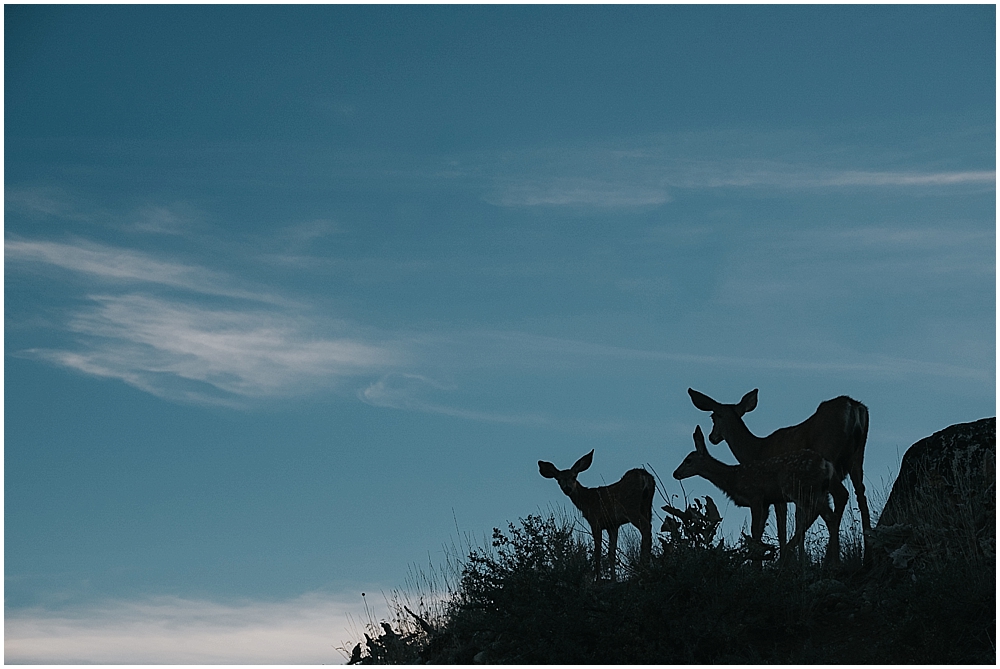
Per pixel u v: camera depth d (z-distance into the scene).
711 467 21.89
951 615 17.48
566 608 19.36
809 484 20.88
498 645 19.62
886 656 17.36
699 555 19.50
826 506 20.88
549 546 20.52
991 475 20.48
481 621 20.02
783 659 18.00
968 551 18.58
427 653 21.73
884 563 20.17
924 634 17.45
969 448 21.73
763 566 20.17
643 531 24.95
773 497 21.38
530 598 19.69
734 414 23.83
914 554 19.45
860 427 22.22
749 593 18.97
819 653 17.78
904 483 22.47
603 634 18.97
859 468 22.03
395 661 21.69
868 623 18.64
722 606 18.75
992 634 17.25
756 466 21.55
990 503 19.88
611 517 25.22
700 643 18.64
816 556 21.55
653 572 19.73
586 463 26.16
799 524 20.62
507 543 20.72
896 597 18.12
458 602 21.94
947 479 21.48
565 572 19.73
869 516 21.81
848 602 19.30
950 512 20.27
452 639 21.59
